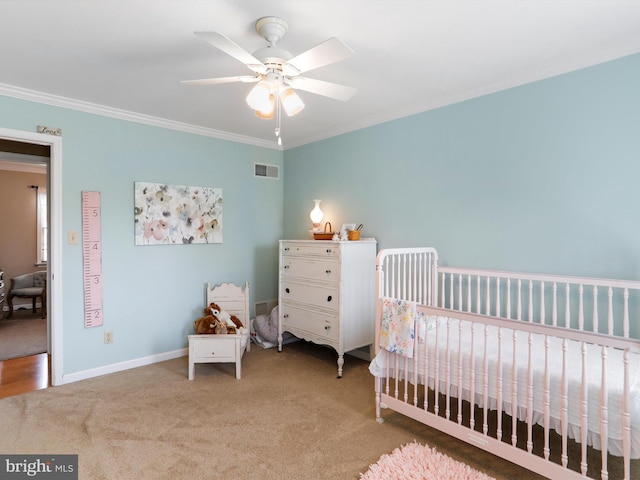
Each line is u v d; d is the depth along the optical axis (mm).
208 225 3758
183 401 2592
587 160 2244
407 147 3178
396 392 2215
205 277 3764
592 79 2215
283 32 1854
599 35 1971
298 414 2410
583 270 2266
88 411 2441
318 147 3996
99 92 2746
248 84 2590
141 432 2184
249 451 1999
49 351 3619
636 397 1427
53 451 1993
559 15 1781
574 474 1517
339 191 3768
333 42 1467
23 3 1664
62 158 2889
